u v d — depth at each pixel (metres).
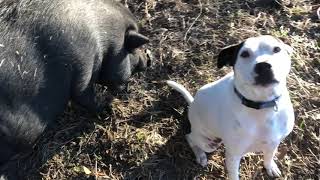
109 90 1.13
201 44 1.16
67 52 0.96
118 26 1.05
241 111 0.79
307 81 1.10
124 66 1.09
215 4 1.23
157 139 1.03
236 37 1.17
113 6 1.06
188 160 1.00
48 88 0.97
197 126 0.92
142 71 1.15
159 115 1.07
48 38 0.93
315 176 0.97
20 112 0.95
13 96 0.93
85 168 1.01
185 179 0.98
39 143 1.05
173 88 1.08
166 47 1.17
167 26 1.21
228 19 1.20
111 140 1.04
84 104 1.07
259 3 1.22
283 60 0.74
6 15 0.91
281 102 0.78
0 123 0.93
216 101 0.84
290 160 0.99
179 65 1.14
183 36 1.18
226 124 0.82
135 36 1.07
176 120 1.06
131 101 1.11
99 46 1.02
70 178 1.00
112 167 1.01
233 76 0.81
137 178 0.99
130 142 1.03
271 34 1.17
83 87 1.03
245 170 0.98
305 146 1.01
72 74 0.99
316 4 1.22
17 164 1.02
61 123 1.09
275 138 0.83
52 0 0.94
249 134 0.80
